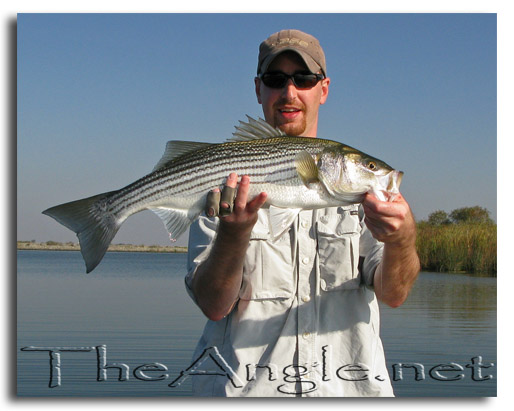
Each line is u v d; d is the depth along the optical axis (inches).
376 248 47.4
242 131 47.0
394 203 40.8
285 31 53.9
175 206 47.1
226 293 43.9
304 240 47.2
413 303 167.5
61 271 394.0
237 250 42.6
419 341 113.6
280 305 46.3
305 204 45.7
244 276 46.8
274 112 53.4
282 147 45.9
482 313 149.3
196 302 47.1
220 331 47.5
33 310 167.2
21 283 283.0
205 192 46.3
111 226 47.9
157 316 154.2
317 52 53.8
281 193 45.5
